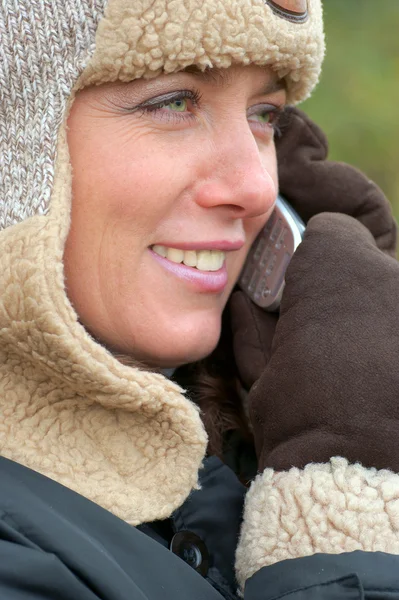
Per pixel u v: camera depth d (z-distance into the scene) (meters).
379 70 6.09
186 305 2.07
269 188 2.03
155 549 1.79
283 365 2.03
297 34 1.98
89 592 1.60
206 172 1.99
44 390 1.87
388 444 1.88
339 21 6.40
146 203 1.92
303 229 2.34
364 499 1.81
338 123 5.84
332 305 2.06
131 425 1.91
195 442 1.92
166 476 1.91
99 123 1.88
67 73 1.80
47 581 1.56
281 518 1.85
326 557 1.75
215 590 1.83
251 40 1.88
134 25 1.77
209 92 1.95
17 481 1.73
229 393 2.43
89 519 1.75
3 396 1.86
